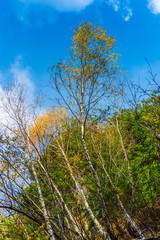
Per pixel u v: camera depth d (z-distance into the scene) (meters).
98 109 9.52
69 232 7.14
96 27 10.46
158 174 9.77
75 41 10.30
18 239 5.69
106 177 10.69
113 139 12.38
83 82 9.53
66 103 9.40
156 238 5.09
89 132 11.57
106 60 9.74
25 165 7.81
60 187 9.53
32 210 5.98
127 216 7.80
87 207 7.76
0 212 6.34
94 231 8.07
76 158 10.40
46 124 11.00
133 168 11.04
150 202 8.59
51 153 11.15
